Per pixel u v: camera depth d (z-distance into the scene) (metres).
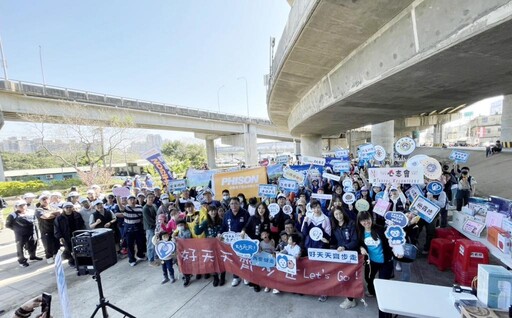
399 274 5.05
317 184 9.48
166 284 5.37
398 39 4.49
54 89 18.20
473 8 3.15
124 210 6.75
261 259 4.80
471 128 70.62
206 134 39.66
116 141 22.83
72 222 6.62
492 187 13.39
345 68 6.58
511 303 2.38
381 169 5.49
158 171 9.14
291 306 4.30
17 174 38.75
